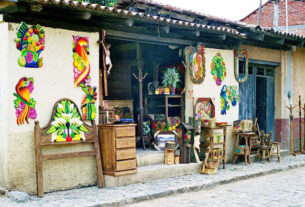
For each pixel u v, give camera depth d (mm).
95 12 7340
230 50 11352
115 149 7848
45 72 7348
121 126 7965
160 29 9078
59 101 7434
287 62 14094
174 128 10086
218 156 9992
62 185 7559
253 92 13000
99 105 8352
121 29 8727
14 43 6941
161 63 10875
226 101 11148
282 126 13922
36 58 7219
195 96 10195
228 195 7730
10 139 6875
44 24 7387
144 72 11508
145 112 10820
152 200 7250
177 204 6965
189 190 8000
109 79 10891
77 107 7699
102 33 8211
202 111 10336
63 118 7457
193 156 9633
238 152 11000
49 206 6332
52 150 7414
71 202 6605
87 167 7934
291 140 13367
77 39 7816
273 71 14008
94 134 7926
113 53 11086
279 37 12070
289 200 7297
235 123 11172
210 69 10695
